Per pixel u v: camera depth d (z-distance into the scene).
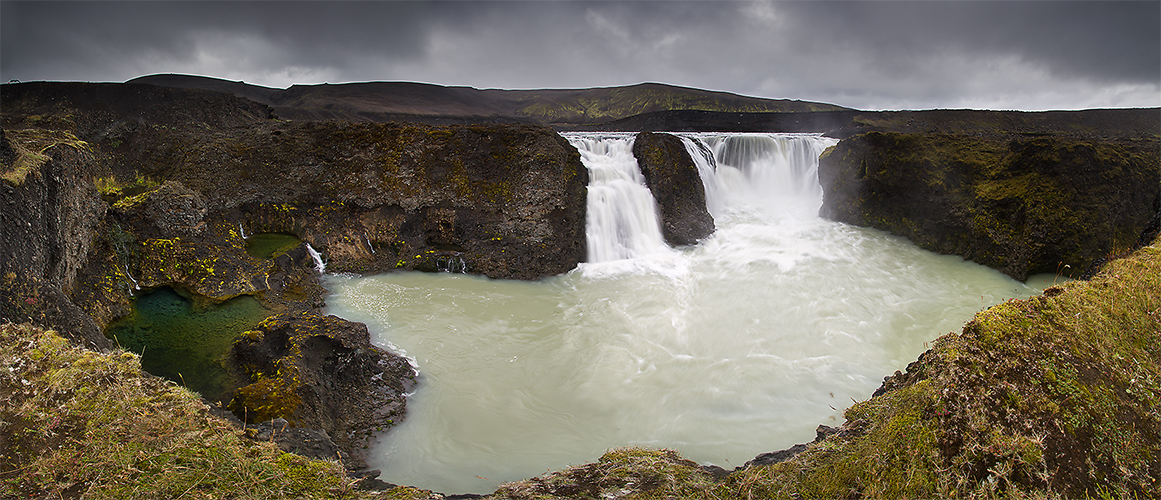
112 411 5.41
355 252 16.52
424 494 5.55
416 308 13.62
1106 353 5.25
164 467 4.85
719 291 14.95
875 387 10.35
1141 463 4.42
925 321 13.20
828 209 21.91
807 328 12.80
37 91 20.56
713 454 8.38
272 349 9.59
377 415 9.16
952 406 4.93
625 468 5.86
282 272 13.87
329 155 17.62
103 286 11.03
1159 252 6.91
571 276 16.31
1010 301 5.91
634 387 10.40
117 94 21.19
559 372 10.91
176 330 10.84
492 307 13.88
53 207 8.73
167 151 18.58
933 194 18.19
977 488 4.32
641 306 14.09
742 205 22.92
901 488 4.57
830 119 55.53
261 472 5.06
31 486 4.57
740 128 57.09
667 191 19.12
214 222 15.59
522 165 17.47
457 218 17.03
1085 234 14.76
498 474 7.81
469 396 9.95
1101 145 16.14
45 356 5.94
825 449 5.46
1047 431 4.55
